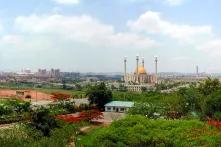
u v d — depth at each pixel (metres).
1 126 123.38
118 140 73.19
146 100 190.00
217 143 75.75
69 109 187.00
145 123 76.69
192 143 74.94
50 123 104.50
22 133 86.19
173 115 148.12
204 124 85.19
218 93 154.88
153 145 72.94
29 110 162.38
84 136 100.62
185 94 180.50
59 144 85.31
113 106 199.12
